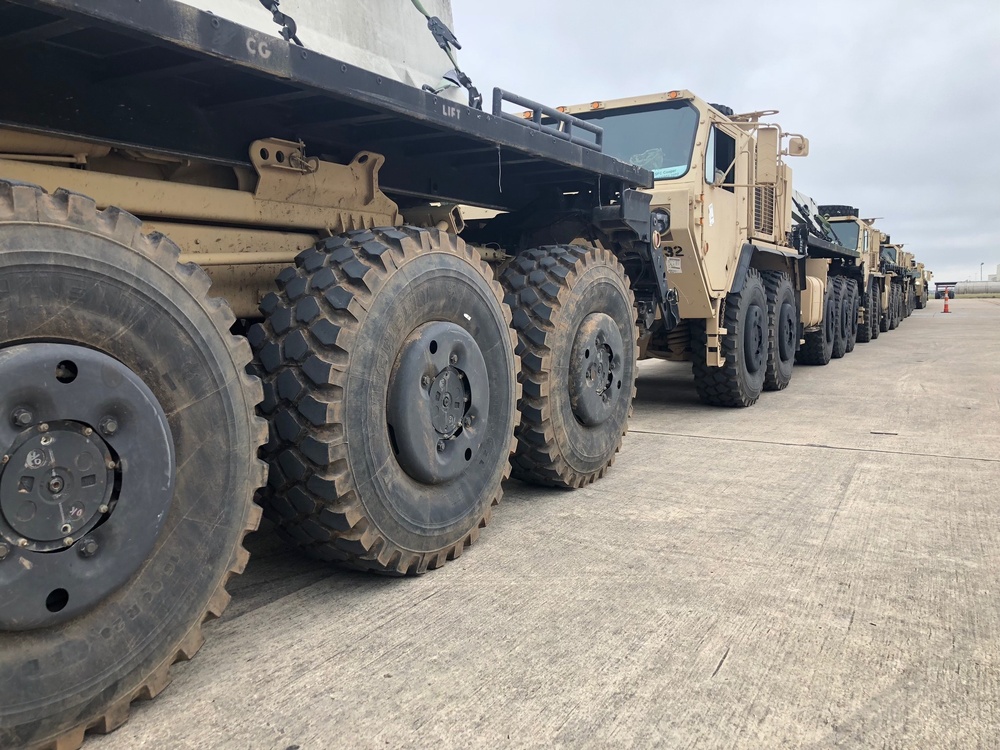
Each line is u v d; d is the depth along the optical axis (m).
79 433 1.64
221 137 2.50
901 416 6.16
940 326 20.09
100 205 2.22
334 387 2.36
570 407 3.78
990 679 2.05
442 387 2.78
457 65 3.31
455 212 3.79
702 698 1.94
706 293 5.97
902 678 2.05
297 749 1.72
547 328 3.54
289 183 2.74
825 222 12.48
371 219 3.17
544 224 4.64
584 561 2.91
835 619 2.41
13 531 1.53
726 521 3.41
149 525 1.76
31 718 1.57
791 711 1.89
